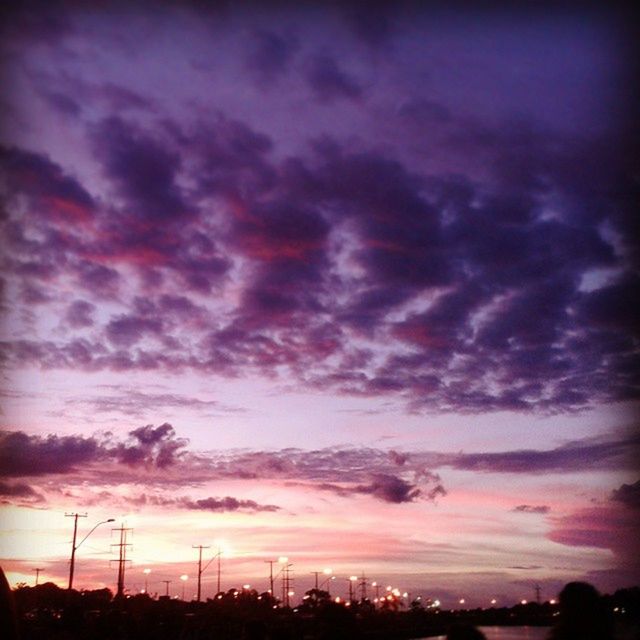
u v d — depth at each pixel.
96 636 36.31
